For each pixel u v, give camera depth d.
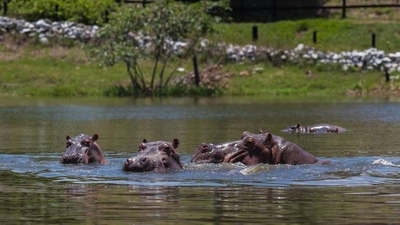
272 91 117.69
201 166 38.34
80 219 26.28
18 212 27.55
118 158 44.66
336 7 148.00
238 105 95.44
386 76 120.31
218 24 136.75
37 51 127.81
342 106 93.38
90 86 117.25
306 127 63.47
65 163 40.75
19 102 100.06
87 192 31.66
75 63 125.12
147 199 29.91
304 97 111.06
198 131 62.62
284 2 160.62
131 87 115.19
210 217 26.53
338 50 129.75
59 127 67.25
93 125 69.12
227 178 35.28
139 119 75.44
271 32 136.62
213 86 119.25
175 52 127.25
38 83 117.75
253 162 39.28
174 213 27.22
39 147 51.50
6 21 132.38
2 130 64.62
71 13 138.38
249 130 63.59
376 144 53.38
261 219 26.22
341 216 26.73
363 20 144.62
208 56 127.56
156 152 37.44
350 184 33.72
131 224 25.39
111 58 115.19
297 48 129.50
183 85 118.38
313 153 47.75
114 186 33.06
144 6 132.75
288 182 34.25
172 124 69.75
